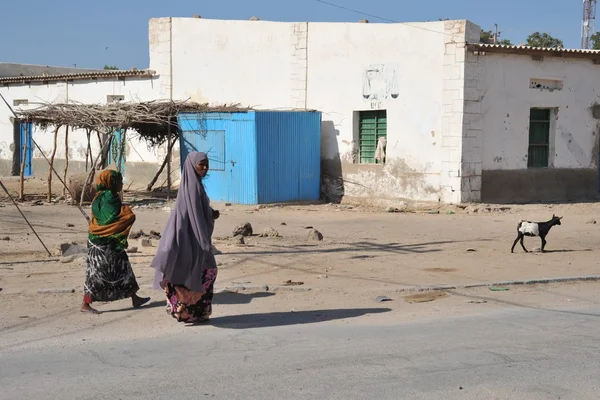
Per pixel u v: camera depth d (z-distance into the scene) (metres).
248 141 20.78
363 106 21.78
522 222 12.38
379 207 21.16
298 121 21.66
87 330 7.21
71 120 20.55
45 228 15.30
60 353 6.34
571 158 22.02
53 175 30.75
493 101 20.23
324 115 22.61
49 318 7.70
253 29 23.72
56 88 29.86
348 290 9.20
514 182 20.89
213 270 7.37
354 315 7.90
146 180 26.95
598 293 9.24
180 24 25.12
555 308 8.33
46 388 5.34
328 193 22.66
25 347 6.55
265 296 8.88
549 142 21.70
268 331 7.16
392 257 11.83
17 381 5.52
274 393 5.20
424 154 20.53
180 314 7.26
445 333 7.05
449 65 19.78
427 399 5.06
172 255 6.94
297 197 21.83
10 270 10.40
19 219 16.88
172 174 25.92
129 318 7.72
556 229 15.80
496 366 5.87
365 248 12.79
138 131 23.56
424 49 20.31
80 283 9.44
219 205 21.03
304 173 21.95
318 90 22.66
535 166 21.53
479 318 7.77
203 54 24.78
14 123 32.19
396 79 20.97
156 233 14.13
